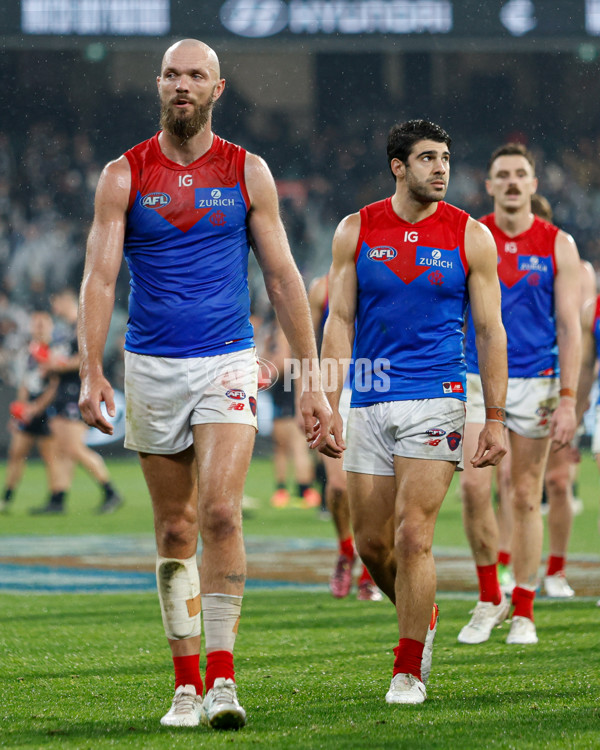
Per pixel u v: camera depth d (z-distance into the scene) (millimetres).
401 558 7816
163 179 7277
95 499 31141
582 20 46281
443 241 8227
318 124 54625
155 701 7867
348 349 8422
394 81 54312
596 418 12492
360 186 53812
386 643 10453
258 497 30938
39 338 27297
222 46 46281
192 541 7422
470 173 53469
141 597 14094
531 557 10562
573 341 11055
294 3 46500
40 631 11375
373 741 6367
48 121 52844
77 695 8117
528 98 54188
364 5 46312
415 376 8117
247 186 7367
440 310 8211
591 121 53812
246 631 11250
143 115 53469
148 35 46562
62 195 52125
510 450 11062
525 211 11406
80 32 45812
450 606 12875
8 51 52219
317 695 8023
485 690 8109
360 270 8336
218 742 6371
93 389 7016
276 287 7445
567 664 9141
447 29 46719
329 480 13625
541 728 6691
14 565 17703
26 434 27203
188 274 7270
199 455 7098
